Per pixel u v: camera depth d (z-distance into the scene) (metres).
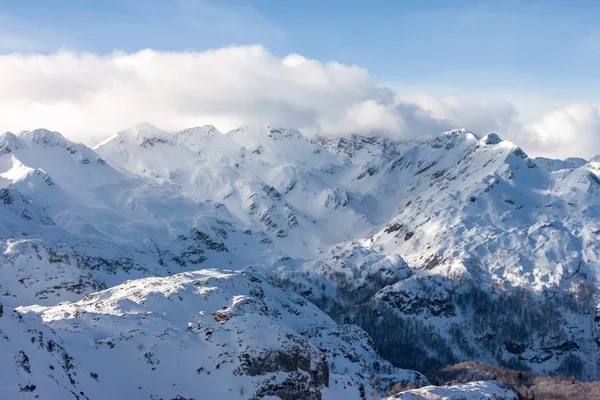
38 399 145.62
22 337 162.38
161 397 178.75
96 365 179.75
